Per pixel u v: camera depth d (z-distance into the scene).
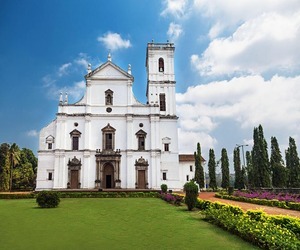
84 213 26.39
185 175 84.38
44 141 63.66
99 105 65.75
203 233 17.50
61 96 65.12
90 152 63.31
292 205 29.38
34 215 25.03
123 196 49.78
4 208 30.47
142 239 16.08
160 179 63.28
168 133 66.19
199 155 80.94
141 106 66.56
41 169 62.31
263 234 14.09
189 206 28.59
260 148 72.81
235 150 87.69
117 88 66.81
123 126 65.44
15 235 17.00
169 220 22.47
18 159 86.00
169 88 69.31
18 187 86.75
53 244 14.98
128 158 63.50
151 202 38.56
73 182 61.78
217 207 24.19
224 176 87.81
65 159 62.66
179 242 15.39
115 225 20.27
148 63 71.31
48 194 31.16
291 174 74.44
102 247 14.46
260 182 71.25
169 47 71.31
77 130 63.84
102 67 67.00
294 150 75.62
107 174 63.22
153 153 63.94
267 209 29.59
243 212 19.89
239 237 16.42
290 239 12.92
